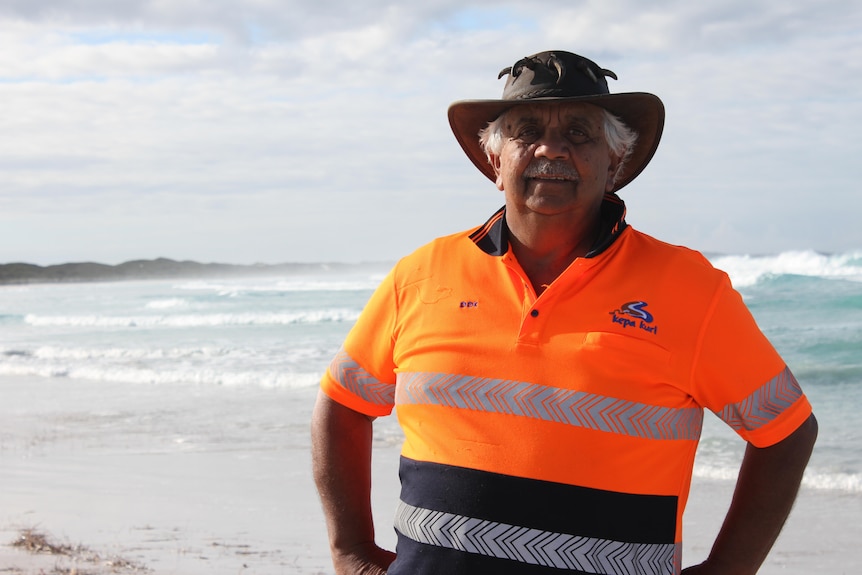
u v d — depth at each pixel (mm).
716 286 2088
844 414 11781
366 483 2455
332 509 2410
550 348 2059
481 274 2225
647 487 2025
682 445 2084
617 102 2232
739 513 2150
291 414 12727
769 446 2102
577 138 2193
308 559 6152
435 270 2311
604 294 2086
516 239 2275
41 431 11984
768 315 25719
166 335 29156
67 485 8625
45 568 5660
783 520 2129
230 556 6203
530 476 2008
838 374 15125
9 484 8688
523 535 1990
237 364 19391
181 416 12867
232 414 12891
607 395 2008
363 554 2371
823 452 9648
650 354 2025
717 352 2049
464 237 2350
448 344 2166
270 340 25375
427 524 2092
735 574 2139
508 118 2250
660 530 2049
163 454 10219
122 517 7359
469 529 2029
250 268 154250
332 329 28766
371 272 136875
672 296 2070
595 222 2264
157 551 6293
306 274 141000
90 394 15586
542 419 2020
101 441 11125
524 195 2189
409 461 2207
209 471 9266
